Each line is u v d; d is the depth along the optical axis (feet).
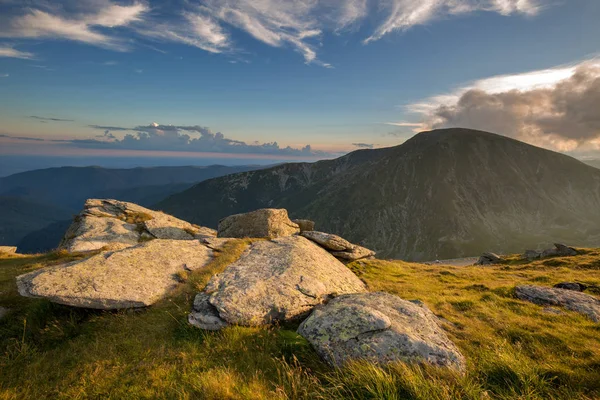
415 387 23.59
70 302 40.24
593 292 69.05
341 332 33.55
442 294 69.87
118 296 42.16
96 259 52.49
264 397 24.30
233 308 38.78
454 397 23.32
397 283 79.71
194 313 39.01
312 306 43.83
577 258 134.21
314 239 87.92
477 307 55.93
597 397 25.46
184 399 24.14
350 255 84.64
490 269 130.31
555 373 29.27
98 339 36.40
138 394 25.70
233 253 66.95
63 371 30.40
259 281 46.70
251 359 30.89
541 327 44.19
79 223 108.88
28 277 44.47
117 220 112.06
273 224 100.89
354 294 47.42
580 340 39.11
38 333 38.06
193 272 54.75
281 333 35.81
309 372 29.07
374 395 23.02
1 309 41.01
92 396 26.12
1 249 96.27
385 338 31.89
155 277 50.06
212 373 27.73
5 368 31.37
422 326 36.55
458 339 39.65
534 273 109.81
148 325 38.70
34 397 26.63
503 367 29.37
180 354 32.01
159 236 103.76
